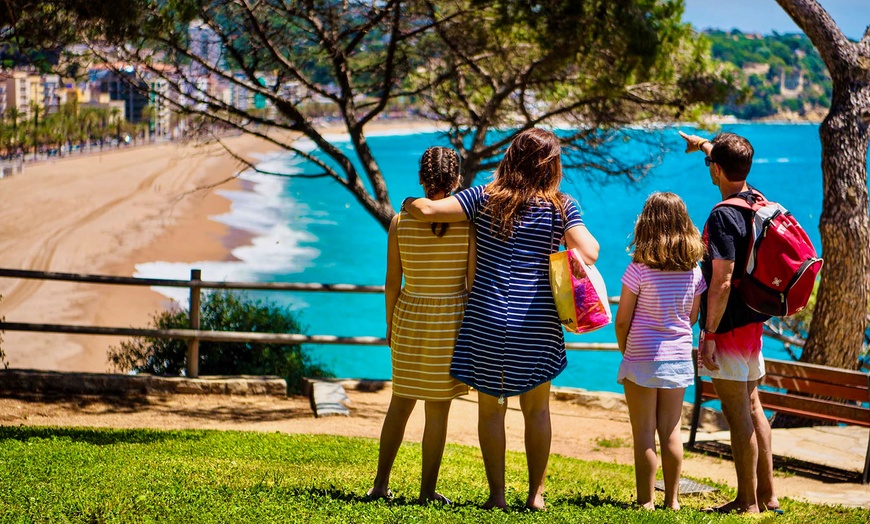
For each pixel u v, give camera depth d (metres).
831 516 4.45
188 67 9.60
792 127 178.75
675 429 4.45
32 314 23.69
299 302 28.31
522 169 3.89
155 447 5.76
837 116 8.20
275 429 7.32
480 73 11.54
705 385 7.18
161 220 45.22
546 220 3.88
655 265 4.31
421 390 3.96
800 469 6.38
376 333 24.72
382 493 4.23
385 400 8.84
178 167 75.69
